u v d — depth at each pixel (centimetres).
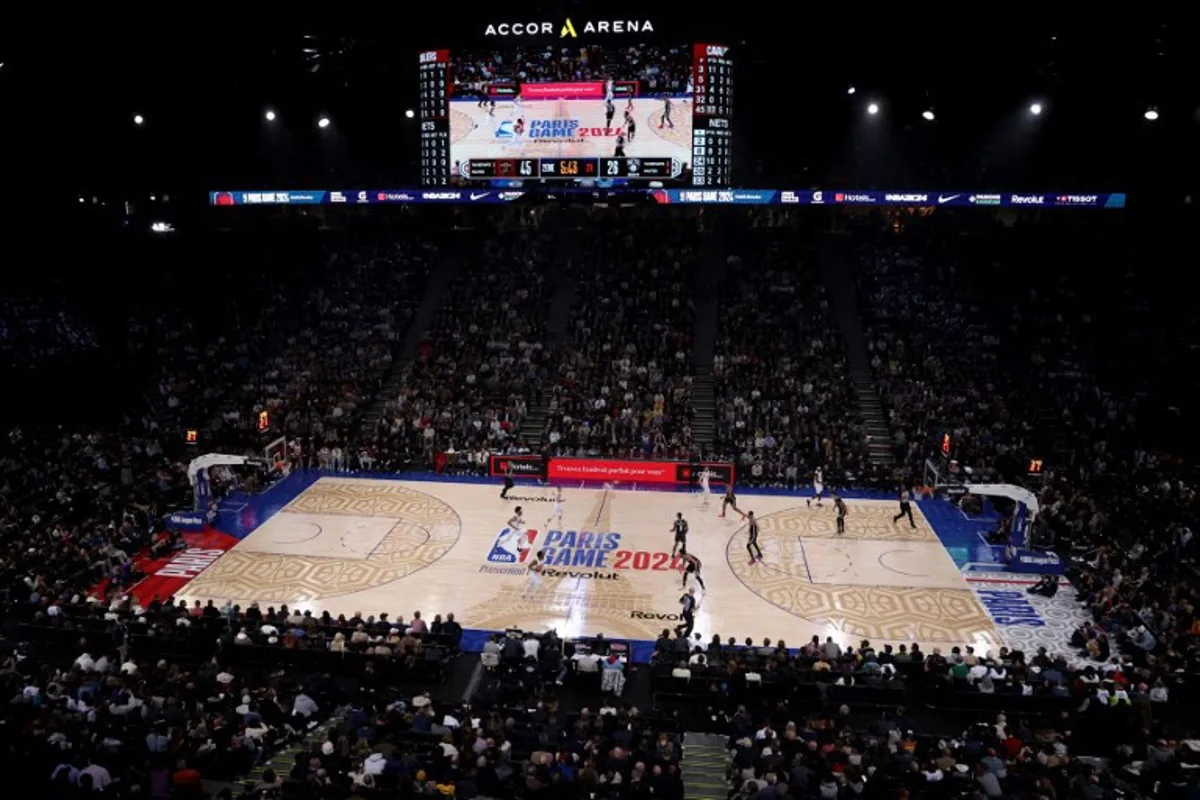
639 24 3659
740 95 4969
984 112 4894
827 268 4991
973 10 3731
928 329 4559
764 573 2944
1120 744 1927
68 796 1401
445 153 3847
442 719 1862
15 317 4084
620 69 3703
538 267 4981
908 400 4125
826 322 4544
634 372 4300
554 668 2239
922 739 1825
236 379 4462
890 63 4209
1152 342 4306
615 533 3278
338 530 3272
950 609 2708
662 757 1603
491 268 4984
